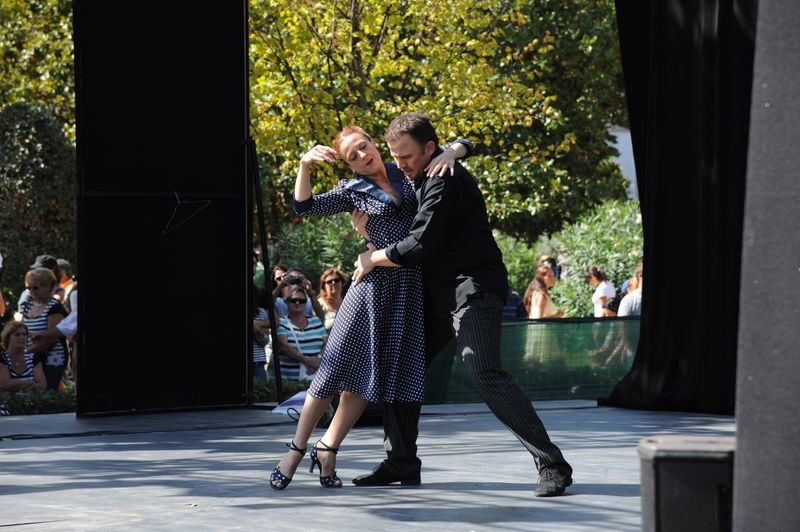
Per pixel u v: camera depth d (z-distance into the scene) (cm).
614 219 1650
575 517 423
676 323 856
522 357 947
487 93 1575
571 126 2359
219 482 517
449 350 905
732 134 826
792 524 226
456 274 484
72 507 452
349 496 475
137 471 555
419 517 425
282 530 402
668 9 857
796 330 225
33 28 2177
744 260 231
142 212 876
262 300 1062
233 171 916
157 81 881
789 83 226
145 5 874
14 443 683
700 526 262
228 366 912
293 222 2252
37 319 1059
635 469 546
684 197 856
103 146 859
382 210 492
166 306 884
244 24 913
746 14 813
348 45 1500
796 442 225
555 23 2259
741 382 231
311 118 1484
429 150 487
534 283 1410
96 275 852
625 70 904
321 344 1062
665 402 853
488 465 566
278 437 702
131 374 865
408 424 506
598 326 966
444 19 1556
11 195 1692
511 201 1995
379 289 491
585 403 912
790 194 226
